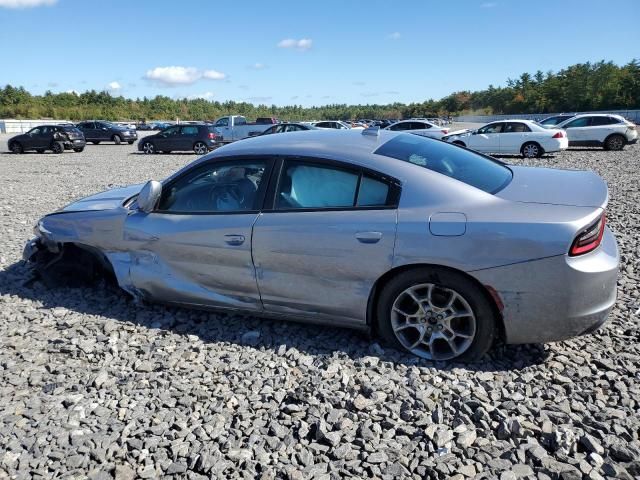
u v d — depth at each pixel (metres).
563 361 3.17
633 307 3.95
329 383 3.03
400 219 3.11
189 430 2.63
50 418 2.76
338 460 2.39
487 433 2.54
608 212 7.68
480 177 3.39
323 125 28.16
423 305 3.19
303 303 3.48
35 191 11.51
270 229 3.44
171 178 3.96
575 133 21.09
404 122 24.41
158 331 3.80
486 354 3.29
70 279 4.63
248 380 3.10
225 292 3.73
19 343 3.66
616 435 2.47
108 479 2.30
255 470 2.35
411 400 2.81
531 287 2.89
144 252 3.97
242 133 29.83
